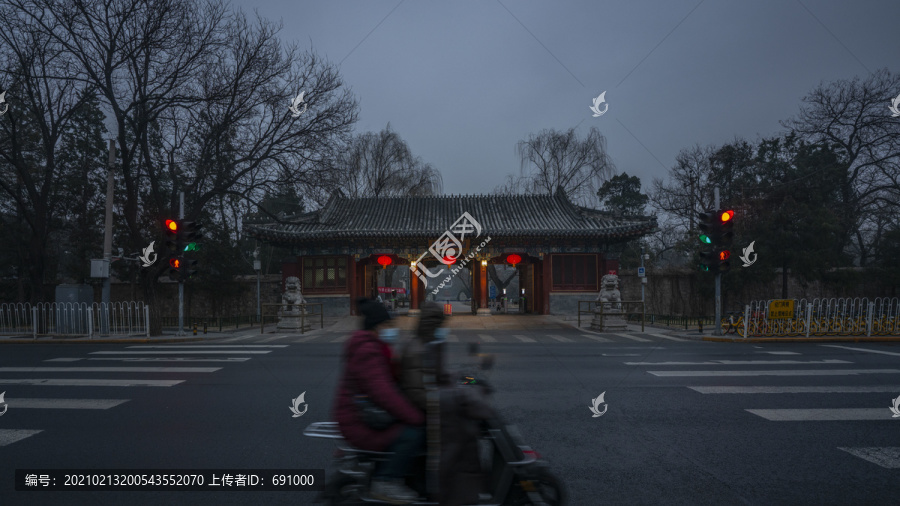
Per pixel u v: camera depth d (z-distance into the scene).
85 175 30.83
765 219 29.23
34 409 7.75
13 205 30.62
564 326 24.12
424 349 3.86
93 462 5.55
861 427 6.75
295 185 22.56
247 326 26.08
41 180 28.38
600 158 37.25
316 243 28.92
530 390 8.99
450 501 3.64
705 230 18.50
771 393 8.73
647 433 6.50
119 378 10.20
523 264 32.53
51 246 33.19
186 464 5.49
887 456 5.66
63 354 14.08
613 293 22.02
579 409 7.67
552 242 28.97
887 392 8.80
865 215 34.97
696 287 33.16
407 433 3.71
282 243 28.89
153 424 6.94
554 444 6.08
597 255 29.09
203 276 32.09
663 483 4.93
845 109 34.56
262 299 33.22
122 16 19.34
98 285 32.59
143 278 20.48
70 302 19.17
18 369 11.38
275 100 21.19
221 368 11.45
